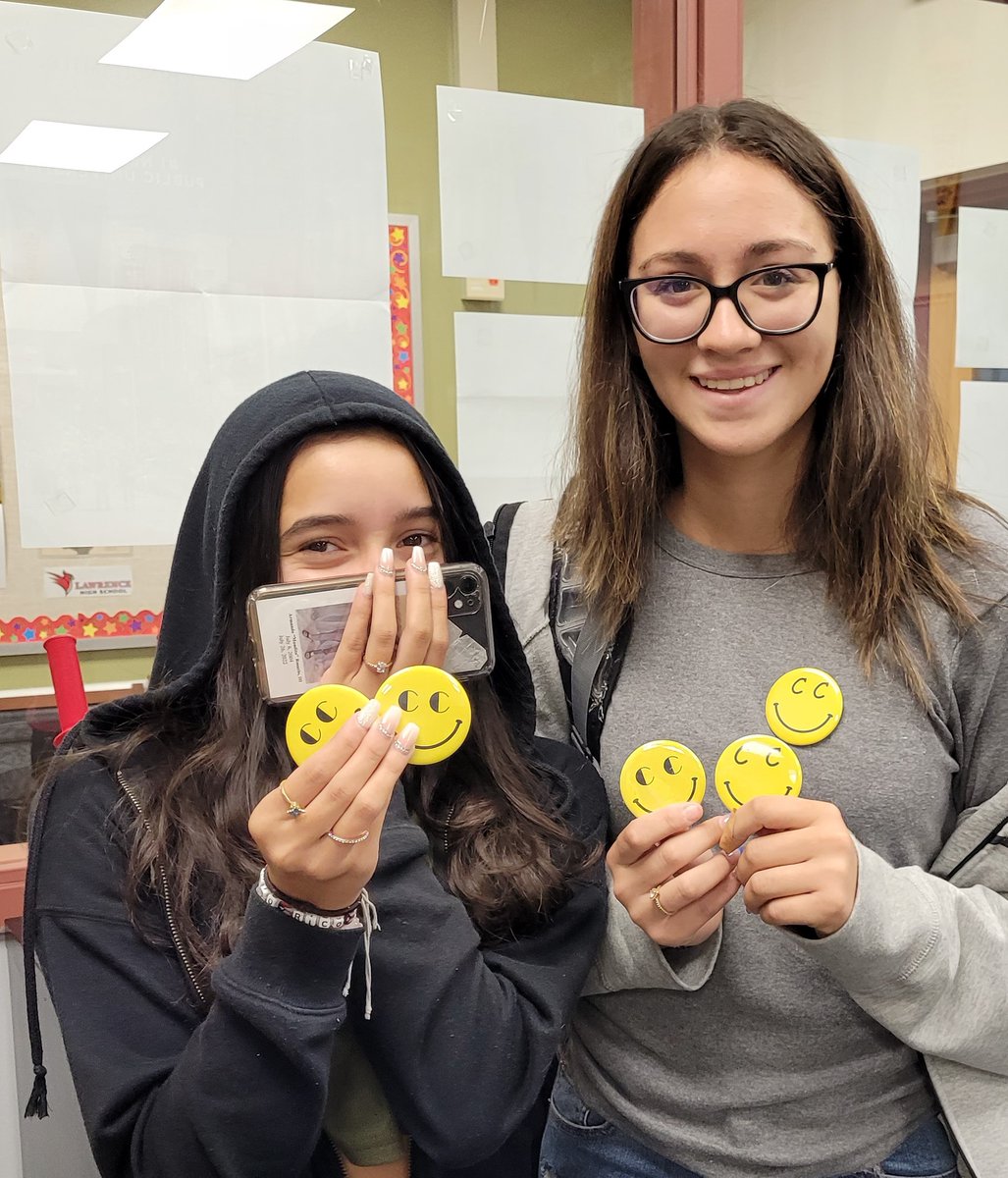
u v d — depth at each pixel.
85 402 1.18
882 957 0.80
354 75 1.27
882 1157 0.93
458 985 0.79
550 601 1.04
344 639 0.79
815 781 0.90
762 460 0.94
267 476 0.83
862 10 1.65
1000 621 0.88
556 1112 1.07
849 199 0.90
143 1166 0.70
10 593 1.18
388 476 0.83
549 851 0.90
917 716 0.91
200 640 0.94
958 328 1.78
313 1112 0.70
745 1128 0.92
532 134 1.39
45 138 1.12
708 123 0.88
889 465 0.90
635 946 0.90
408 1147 0.85
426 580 0.78
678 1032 0.95
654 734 0.95
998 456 1.83
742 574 0.97
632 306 0.90
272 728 0.86
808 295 0.85
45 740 1.21
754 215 0.83
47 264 1.14
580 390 1.04
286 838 0.66
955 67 1.73
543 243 1.41
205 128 1.20
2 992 1.21
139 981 0.76
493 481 1.41
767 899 0.79
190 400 1.22
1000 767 0.91
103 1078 0.71
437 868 0.91
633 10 1.45
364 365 1.31
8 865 1.18
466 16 1.33
